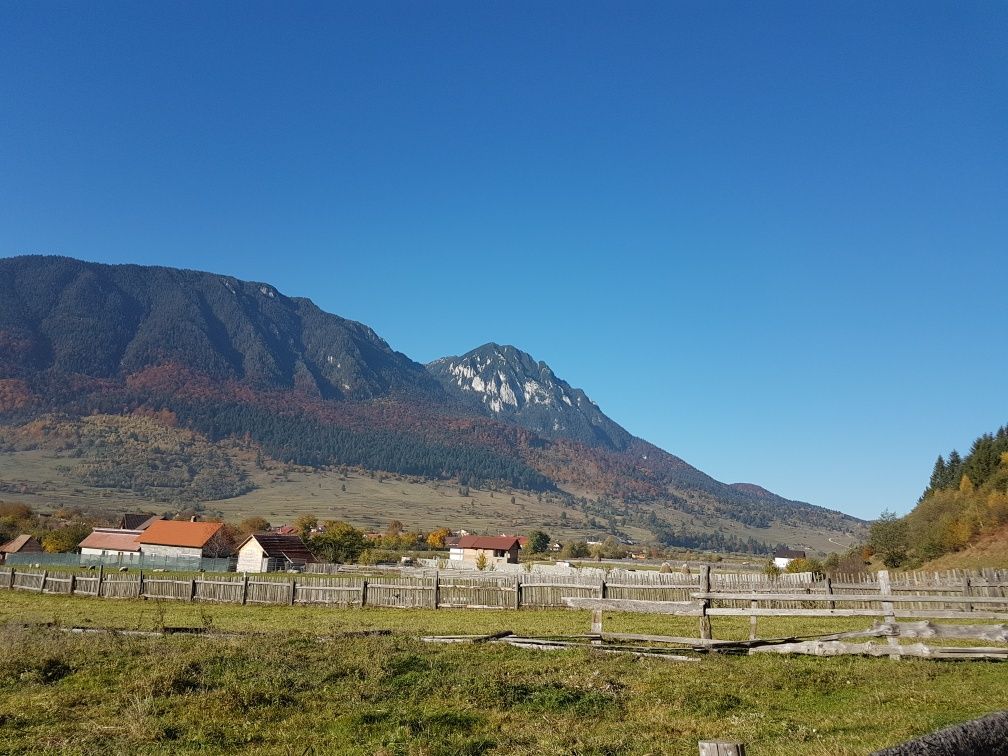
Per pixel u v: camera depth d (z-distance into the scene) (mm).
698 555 194375
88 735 9383
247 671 12805
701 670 13266
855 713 10016
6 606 32375
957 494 75438
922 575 27453
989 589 22656
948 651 13789
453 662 14094
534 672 13117
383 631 19344
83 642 15656
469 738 9031
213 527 96688
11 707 10891
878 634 14602
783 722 9586
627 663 14227
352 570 79188
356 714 10117
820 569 75688
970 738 4129
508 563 121625
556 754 8312
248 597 35094
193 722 9969
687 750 8367
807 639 15680
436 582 33312
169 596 36375
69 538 101750
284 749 8734
